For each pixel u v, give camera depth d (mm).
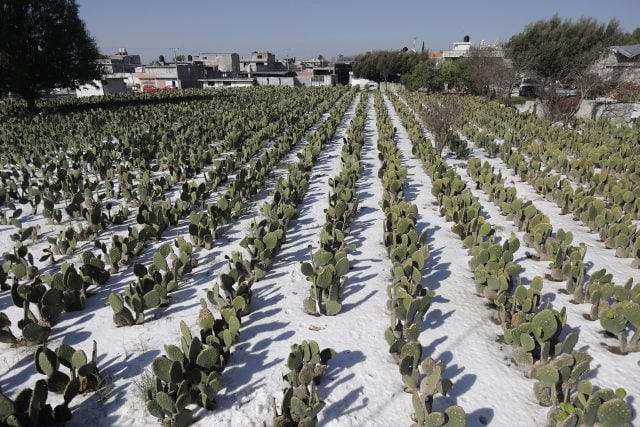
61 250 5965
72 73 25250
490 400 3383
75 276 4559
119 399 3416
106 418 3238
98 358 3893
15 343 4098
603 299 4238
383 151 11445
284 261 5707
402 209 6188
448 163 10992
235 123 15234
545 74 25109
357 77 56312
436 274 5332
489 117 16844
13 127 15836
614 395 2791
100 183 9664
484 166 8812
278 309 4617
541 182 8125
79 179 8656
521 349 3605
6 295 5016
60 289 4570
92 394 3473
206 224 6262
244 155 10852
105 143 12438
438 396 3430
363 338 4141
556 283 5070
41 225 7195
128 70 82500
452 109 11789
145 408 3311
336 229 5473
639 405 3283
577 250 4996
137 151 10766
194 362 3334
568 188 7332
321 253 4621
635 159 9383
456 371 3701
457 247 6062
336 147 13219
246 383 3580
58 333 4266
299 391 3205
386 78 50594
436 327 4289
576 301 4656
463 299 4762
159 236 6453
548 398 3258
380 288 5004
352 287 5043
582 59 19047
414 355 3334
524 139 12492
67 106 26438
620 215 6059
